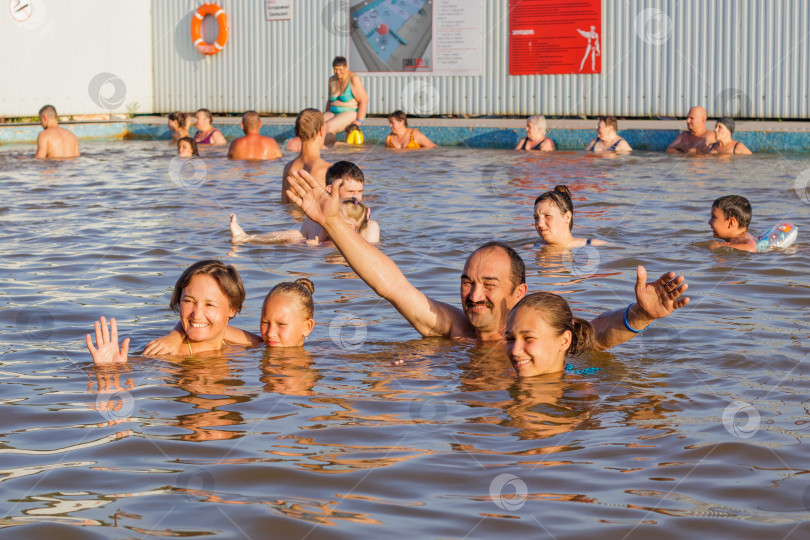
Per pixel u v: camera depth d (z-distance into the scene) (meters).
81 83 18.77
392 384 3.42
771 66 15.27
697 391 3.29
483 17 17.17
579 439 2.82
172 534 2.20
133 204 8.41
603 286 5.07
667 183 9.91
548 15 16.64
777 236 6.12
